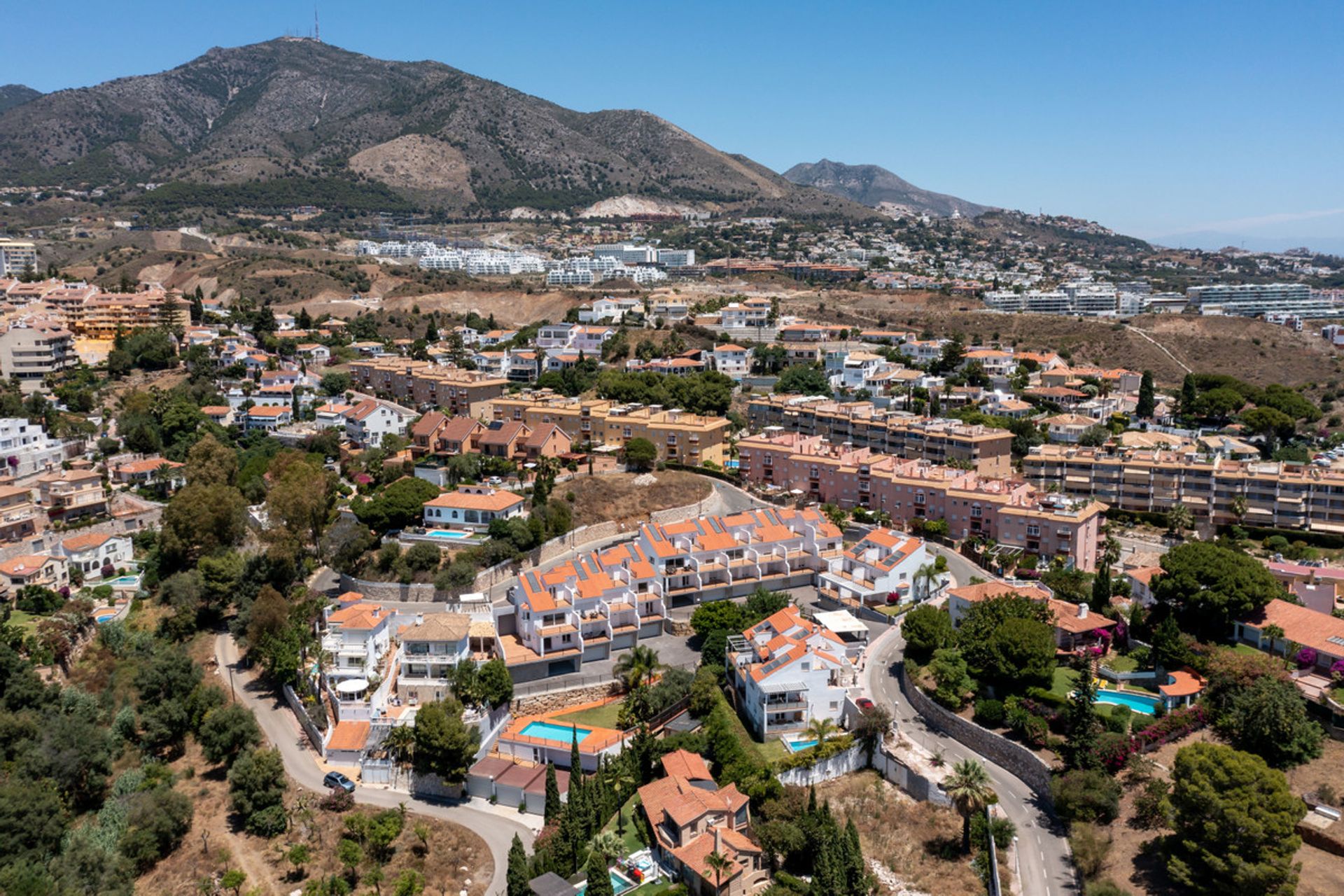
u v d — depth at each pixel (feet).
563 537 591.78
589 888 317.63
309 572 583.58
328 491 615.57
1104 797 340.59
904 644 489.26
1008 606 446.60
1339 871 305.53
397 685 463.83
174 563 603.67
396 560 548.31
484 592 535.19
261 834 387.34
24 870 348.18
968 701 418.31
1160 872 319.47
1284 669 400.47
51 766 408.46
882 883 336.49
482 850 370.12
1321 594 474.90
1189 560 454.40
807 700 414.82
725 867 324.39
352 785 409.90
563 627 478.18
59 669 498.28
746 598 549.54
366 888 352.69
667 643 505.25
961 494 616.39
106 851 371.56
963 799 343.87
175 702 455.22
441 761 406.82
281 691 487.20
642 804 371.56
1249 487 639.76
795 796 363.15
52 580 574.97
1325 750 362.53
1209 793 307.37
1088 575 538.47
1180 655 420.36
